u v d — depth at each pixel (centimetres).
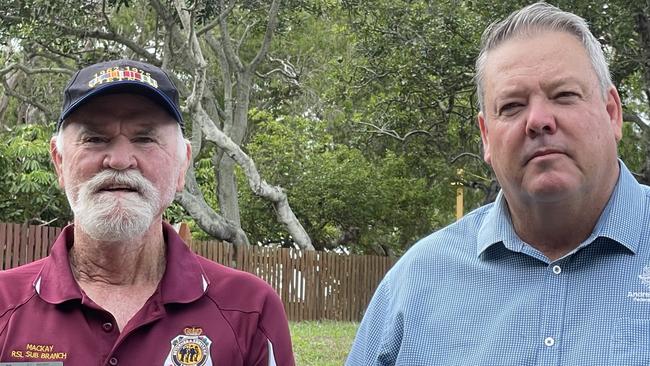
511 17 318
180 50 2027
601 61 308
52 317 323
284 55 2836
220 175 2006
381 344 342
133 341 323
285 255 1752
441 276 334
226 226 1803
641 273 298
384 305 348
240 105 2123
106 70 339
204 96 2119
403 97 2081
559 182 293
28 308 325
